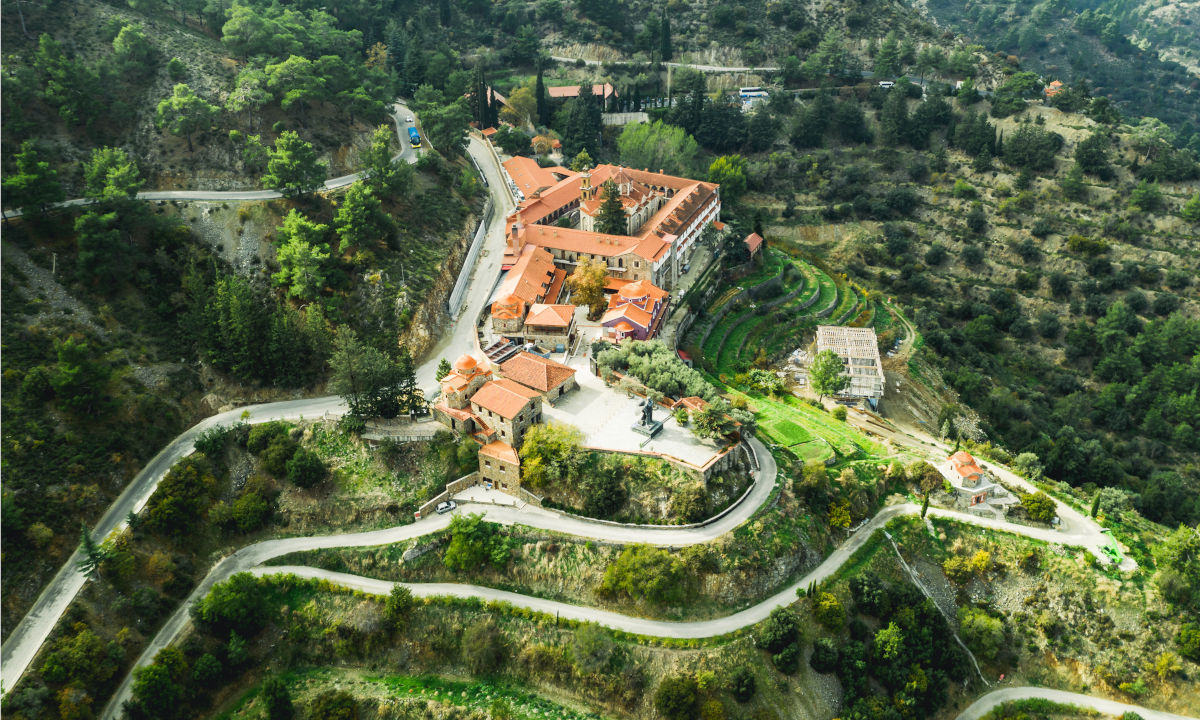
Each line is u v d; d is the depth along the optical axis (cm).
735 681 12056
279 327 15850
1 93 17662
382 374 14738
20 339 14250
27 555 12138
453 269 19788
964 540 14938
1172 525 18300
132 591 12506
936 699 12950
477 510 14100
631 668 12219
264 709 11738
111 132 19125
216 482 14300
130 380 14975
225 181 19350
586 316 19388
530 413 14788
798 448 15975
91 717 11175
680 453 14250
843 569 14050
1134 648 13612
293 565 13562
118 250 16225
